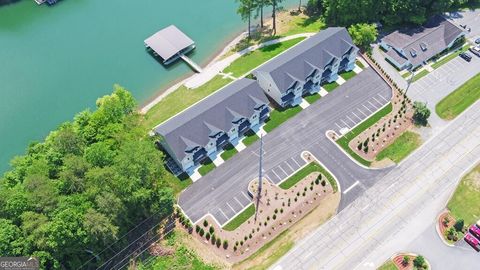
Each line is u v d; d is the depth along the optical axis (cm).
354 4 13012
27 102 13038
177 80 13388
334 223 9606
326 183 10219
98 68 13825
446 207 9731
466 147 10756
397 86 12062
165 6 15712
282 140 11025
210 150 10731
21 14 15725
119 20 15325
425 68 12550
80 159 9094
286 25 14688
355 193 10044
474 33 13488
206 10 15500
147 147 9400
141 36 14725
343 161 10594
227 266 9100
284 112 11569
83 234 8350
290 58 11575
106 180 8819
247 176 10406
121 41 14600
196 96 12462
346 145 10875
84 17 15500
